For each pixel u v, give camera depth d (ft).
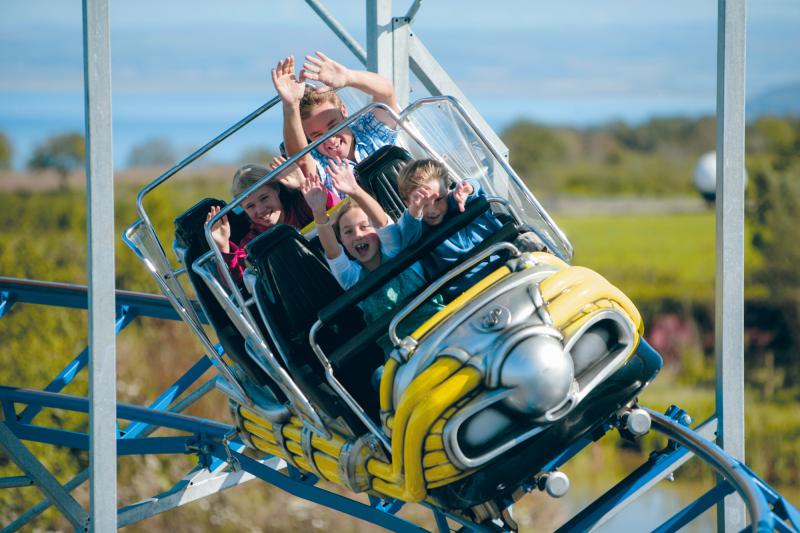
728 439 27.61
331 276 24.04
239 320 24.61
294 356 23.82
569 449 28.17
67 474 64.28
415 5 37.76
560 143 360.28
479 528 25.53
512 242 24.06
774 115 286.05
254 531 61.82
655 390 103.45
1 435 35.58
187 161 28.30
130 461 64.90
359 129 29.68
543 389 20.98
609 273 161.89
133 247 27.99
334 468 24.85
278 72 28.48
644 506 80.74
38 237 117.08
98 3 23.38
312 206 23.49
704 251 184.65
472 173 27.27
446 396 20.89
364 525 62.08
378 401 23.82
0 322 69.26
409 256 22.86
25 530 61.87
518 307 21.49
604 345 22.20
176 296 28.35
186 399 39.78
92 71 23.44
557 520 64.90
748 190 129.70
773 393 103.86
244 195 24.44
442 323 21.63
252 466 33.12
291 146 28.58
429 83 38.34
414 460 21.24
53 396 37.52
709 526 77.20
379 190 26.27
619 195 318.65
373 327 22.22
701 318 128.57
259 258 23.62
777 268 119.96
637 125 374.63
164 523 62.49
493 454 21.38
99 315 24.06
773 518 22.30
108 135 23.77
